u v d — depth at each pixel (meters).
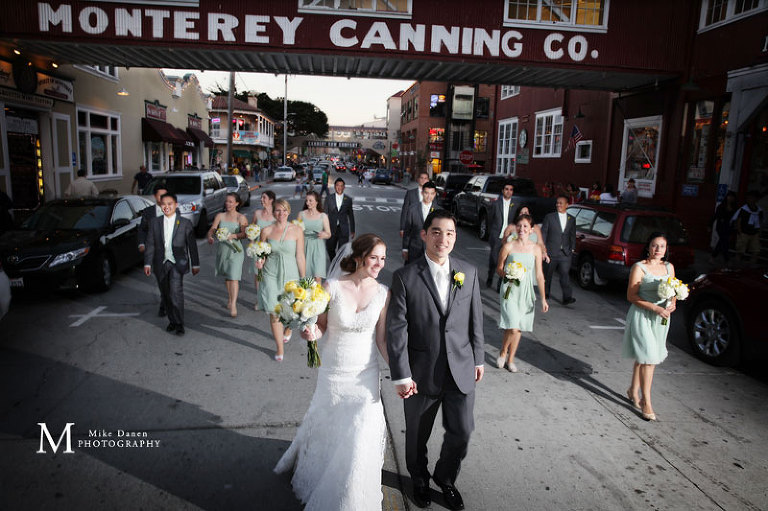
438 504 3.39
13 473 3.53
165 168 27.00
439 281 3.22
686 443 4.32
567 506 3.42
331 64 14.71
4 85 13.33
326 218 7.64
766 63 12.08
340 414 3.11
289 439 4.08
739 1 13.05
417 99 50.38
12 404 4.52
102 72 19.27
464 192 18.00
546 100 24.19
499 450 4.08
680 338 7.17
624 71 14.23
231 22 12.72
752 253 11.82
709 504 3.50
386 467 3.81
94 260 7.89
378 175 50.44
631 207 9.33
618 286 10.07
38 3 12.18
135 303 7.71
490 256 9.41
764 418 4.82
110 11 12.36
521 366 5.88
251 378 5.20
